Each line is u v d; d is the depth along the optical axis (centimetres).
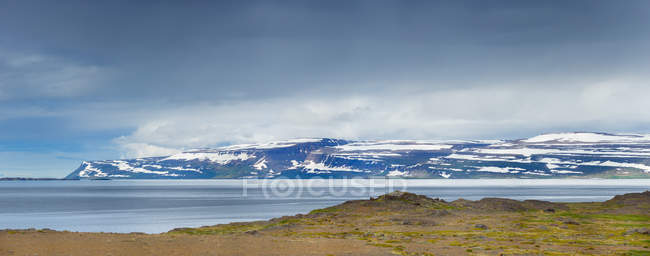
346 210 14938
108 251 5853
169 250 6053
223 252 6041
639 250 7931
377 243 8044
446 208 15600
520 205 16338
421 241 8938
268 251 6259
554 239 9500
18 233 7212
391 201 15812
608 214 14700
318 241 7538
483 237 9650
